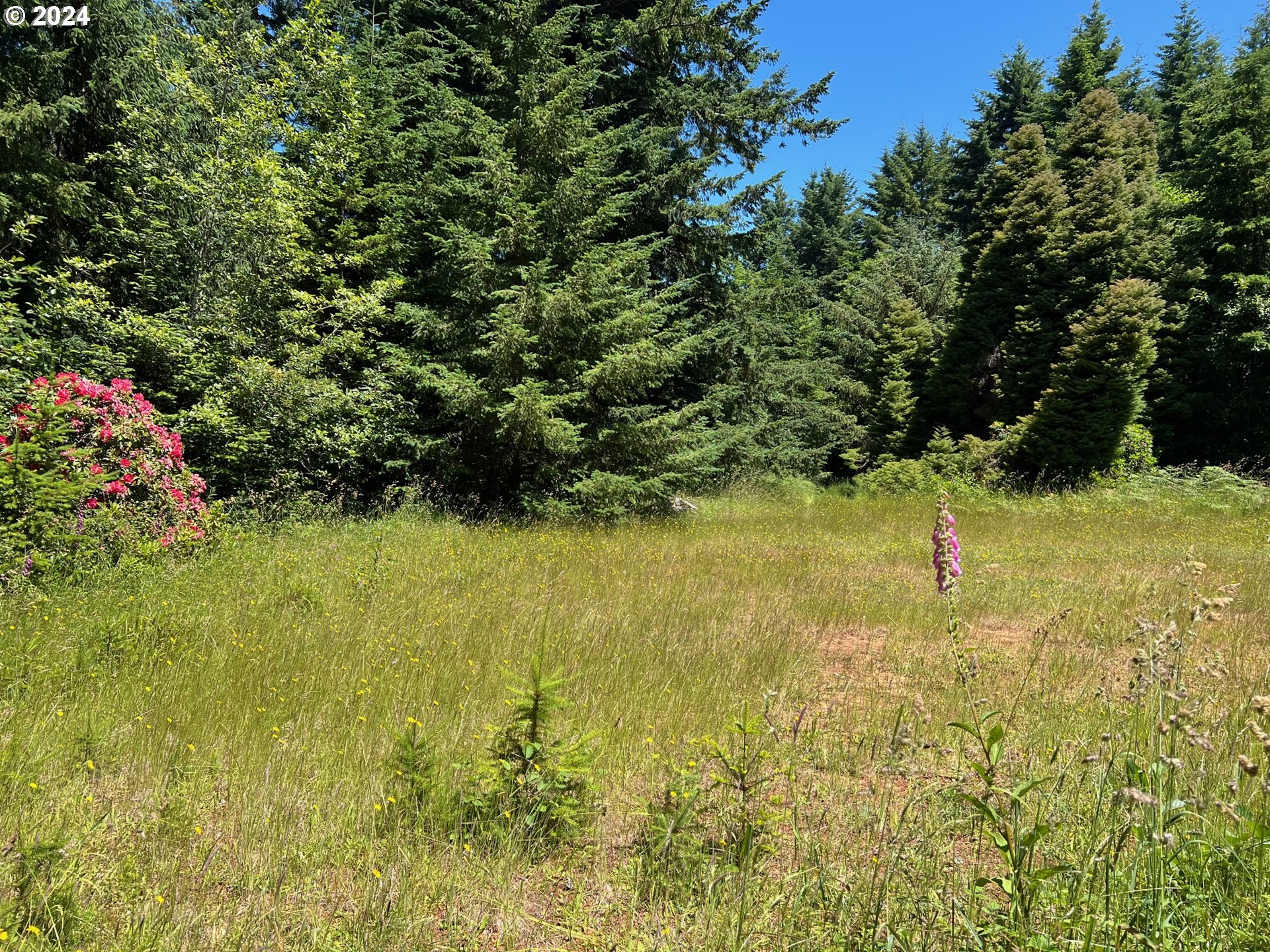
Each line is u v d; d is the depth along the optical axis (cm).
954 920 217
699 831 295
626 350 1352
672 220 1761
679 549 1079
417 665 493
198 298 1116
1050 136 3070
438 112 1438
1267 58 1928
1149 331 1881
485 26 1479
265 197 1119
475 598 699
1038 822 247
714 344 1816
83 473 675
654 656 549
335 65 1235
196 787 320
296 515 1051
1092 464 1886
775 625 673
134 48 1168
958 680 496
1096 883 223
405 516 1179
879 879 251
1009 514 1527
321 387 1151
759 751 327
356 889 261
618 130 1515
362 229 1416
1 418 713
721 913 243
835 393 2673
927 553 1093
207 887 257
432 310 1355
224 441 1080
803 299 2164
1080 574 925
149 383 1078
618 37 1677
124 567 652
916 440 2448
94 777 330
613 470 1436
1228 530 1280
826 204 4578
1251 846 216
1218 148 1964
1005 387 2217
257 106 1145
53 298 1039
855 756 386
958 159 3688
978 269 2317
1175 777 254
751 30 1775
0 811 282
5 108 1025
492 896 261
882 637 664
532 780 296
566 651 543
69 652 455
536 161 1411
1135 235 2105
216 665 464
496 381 1283
